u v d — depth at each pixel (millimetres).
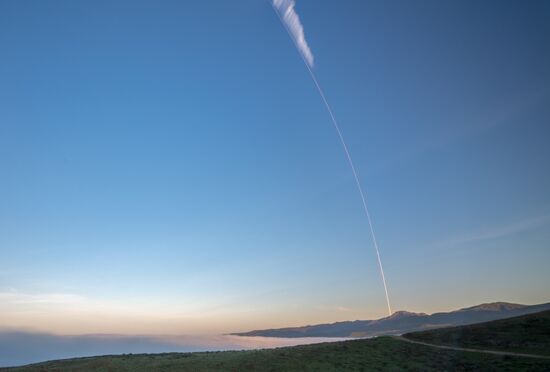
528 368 78688
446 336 109062
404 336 114250
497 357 87188
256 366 81625
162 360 90500
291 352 92875
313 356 88625
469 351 93750
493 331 108688
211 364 83750
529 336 101562
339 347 96625
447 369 81438
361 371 79438
